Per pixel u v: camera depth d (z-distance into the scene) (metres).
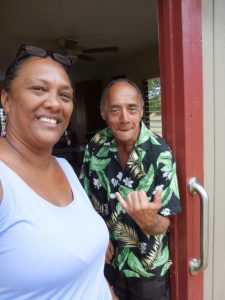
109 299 0.95
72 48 4.63
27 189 0.72
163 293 1.11
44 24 3.83
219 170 1.21
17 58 0.79
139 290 1.09
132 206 0.92
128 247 1.09
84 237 0.79
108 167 1.12
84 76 7.37
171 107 1.06
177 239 1.12
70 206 0.83
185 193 1.08
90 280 0.81
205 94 1.10
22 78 0.77
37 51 0.79
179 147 1.07
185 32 1.00
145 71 5.50
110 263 1.17
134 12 3.47
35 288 0.68
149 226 0.96
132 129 1.05
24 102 0.77
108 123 1.10
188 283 1.13
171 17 1.01
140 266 1.07
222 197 1.25
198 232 1.13
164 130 1.10
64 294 0.74
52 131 0.80
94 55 5.57
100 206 1.17
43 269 0.68
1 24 3.80
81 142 6.83
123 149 1.10
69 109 0.84
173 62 1.03
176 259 1.14
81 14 3.50
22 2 3.12
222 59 1.15
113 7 3.30
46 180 0.83
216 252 1.28
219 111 1.17
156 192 0.98
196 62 1.05
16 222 0.66
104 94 1.12
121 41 4.71
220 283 1.33
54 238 0.71
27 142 0.79
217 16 1.11
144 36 4.46
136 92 1.08
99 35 4.37
